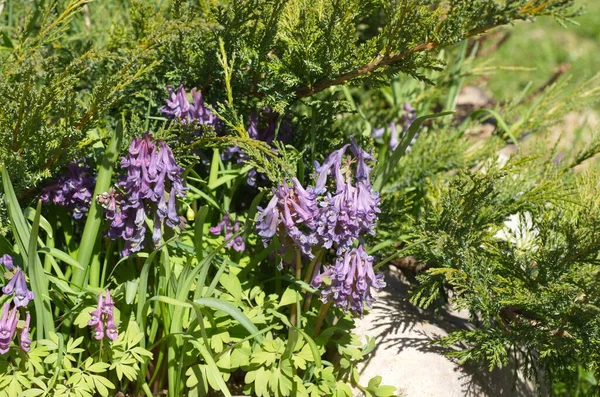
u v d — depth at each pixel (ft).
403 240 2.16
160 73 2.10
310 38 1.99
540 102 2.72
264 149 1.81
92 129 1.97
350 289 1.78
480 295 2.00
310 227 1.78
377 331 2.09
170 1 2.11
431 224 2.14
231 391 2.00
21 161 1.81
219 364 1.82
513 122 2.87
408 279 2.30
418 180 2.42
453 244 2.05
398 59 1.99
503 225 2.16
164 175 1.78
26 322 1.71
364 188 1.79
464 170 2.32
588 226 2.04
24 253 1.79
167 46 2.05
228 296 1.89
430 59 1.97
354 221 1.77
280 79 2.01
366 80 2.03
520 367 2.12
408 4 1.90
